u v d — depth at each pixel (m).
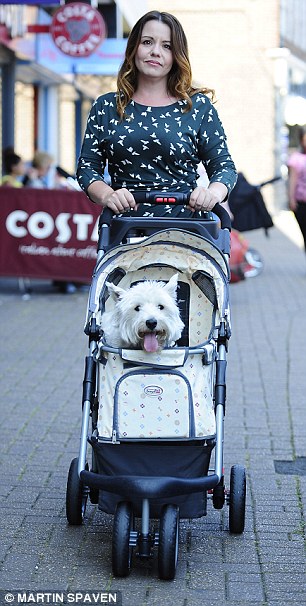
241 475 7.80
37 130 36.38
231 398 12.17
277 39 46.47
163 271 7.43
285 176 49.62
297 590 6.75
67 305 19.19
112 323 6.98
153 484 6.64
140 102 7.64
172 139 7.55
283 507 8.45
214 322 7.35
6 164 22.81
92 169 7.77
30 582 6.78
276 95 47.44
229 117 47.06
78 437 10.37
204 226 7.36
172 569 6.80
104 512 7.47
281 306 19.45
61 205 19.92
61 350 14.85
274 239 35.28
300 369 13.88
